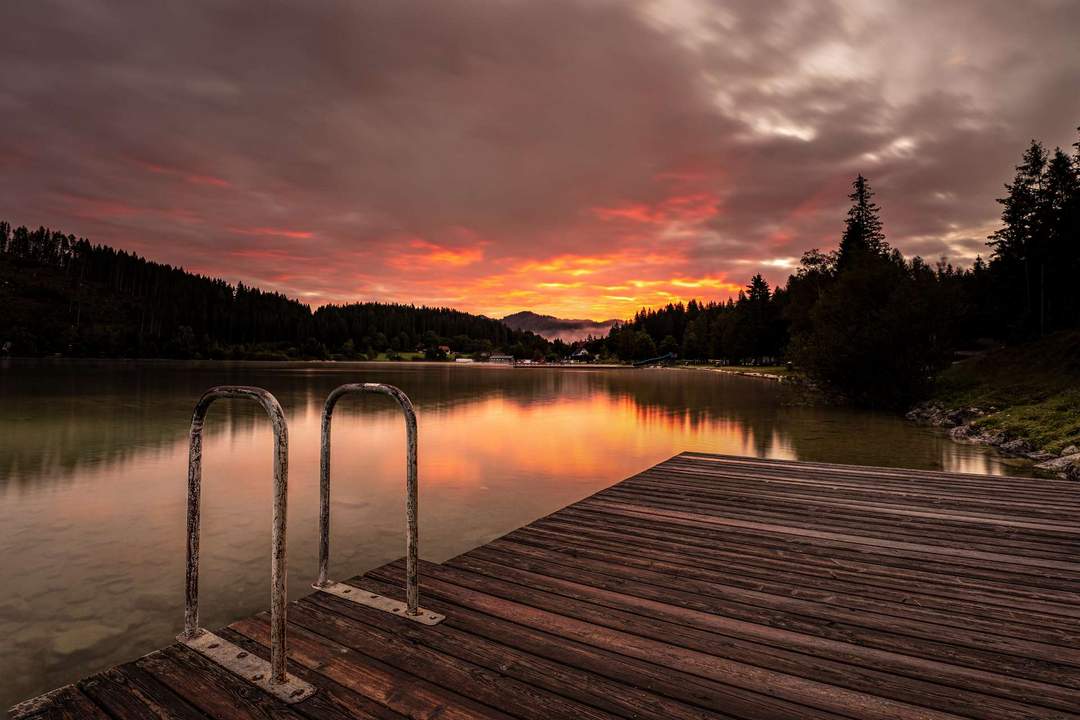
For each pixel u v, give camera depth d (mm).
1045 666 2402
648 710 2072
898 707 2105
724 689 2217
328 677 2273
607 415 19672
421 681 2252
